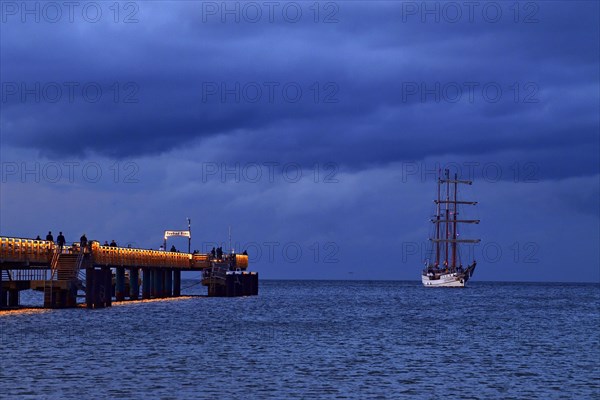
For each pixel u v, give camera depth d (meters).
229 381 72.81
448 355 94.06
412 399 65.94
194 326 129.12
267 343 104.56
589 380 76.00
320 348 99.31
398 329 132.75
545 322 156.50
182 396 65.75
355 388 70.31
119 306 169.38
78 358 85.12
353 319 159.50
